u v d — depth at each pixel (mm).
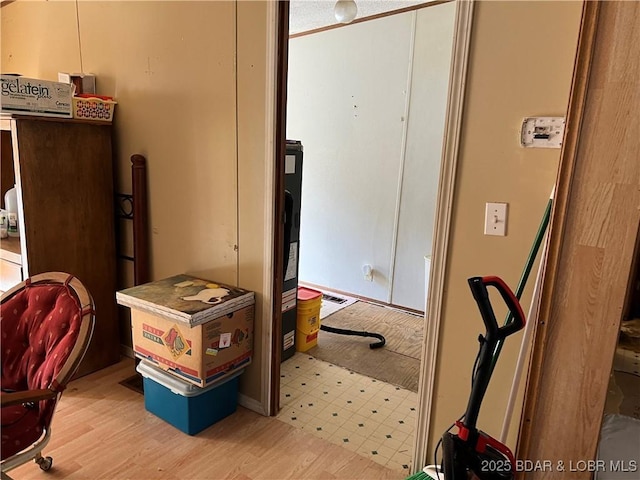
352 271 4262
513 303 1252
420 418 1867
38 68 3090
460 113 1576
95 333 2727
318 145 4273
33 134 2336
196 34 2246
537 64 1438
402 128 3725
